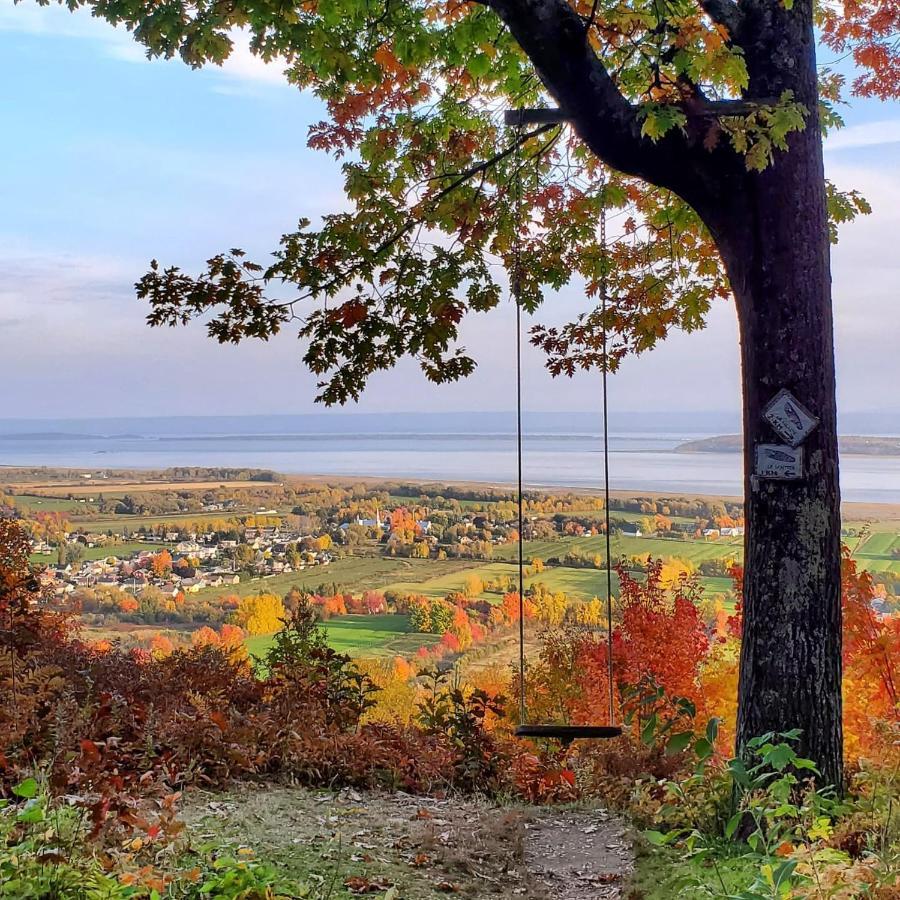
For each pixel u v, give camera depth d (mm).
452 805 6586
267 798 5773
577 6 6430
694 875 4020
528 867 5172
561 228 8945
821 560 5258
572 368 9430
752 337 5434
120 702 6508
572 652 16656
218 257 7570
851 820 4250
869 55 8227
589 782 7633
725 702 14398
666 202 8805
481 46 7383
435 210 8227
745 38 5535
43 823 3586
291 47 6609
